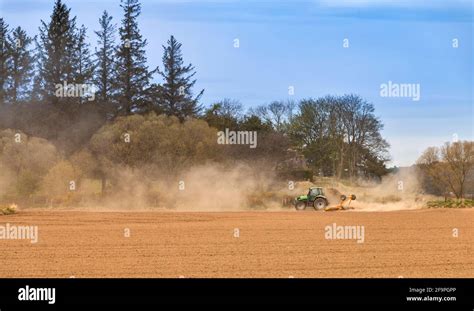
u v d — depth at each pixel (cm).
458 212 7731
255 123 13575
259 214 7581
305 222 6384
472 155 11888
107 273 3438
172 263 3731
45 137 13350
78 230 5531
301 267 3625
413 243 4656
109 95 14388
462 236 5109
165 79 14850
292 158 13912
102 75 14412
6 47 14925
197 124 11169
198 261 3800
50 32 14200
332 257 3972
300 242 4691
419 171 12769
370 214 7575
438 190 12662
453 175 11912
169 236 5075
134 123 10900
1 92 14600
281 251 4219
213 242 4681
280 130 15138
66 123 13638
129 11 14425
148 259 3872
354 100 15700
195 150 10712
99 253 4103
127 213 7569
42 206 9219
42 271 3488
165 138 10619
